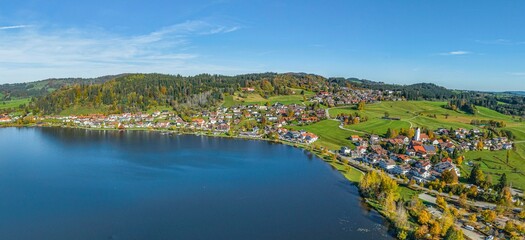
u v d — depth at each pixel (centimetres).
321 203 15512
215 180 19000
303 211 14575
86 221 13425
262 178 19425
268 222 13488
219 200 15862
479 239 11881
